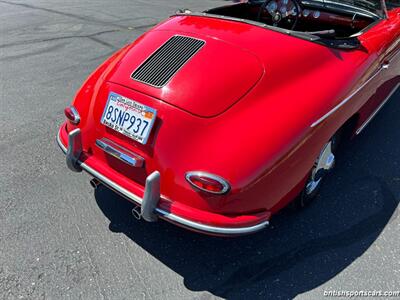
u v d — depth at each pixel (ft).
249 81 6.98
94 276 7.18
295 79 7.37
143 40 8.63
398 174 10.39
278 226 8.52
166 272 7.35
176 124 6.59
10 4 32.71
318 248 7.96
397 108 14.16
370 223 8.64
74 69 17.57
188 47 7.68
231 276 7.32
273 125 6.54
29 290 6.83
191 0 36.04
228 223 6.23
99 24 25.90
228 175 6.07
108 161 7.43
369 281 7.22
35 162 10.50
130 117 7.04
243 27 8.34
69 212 8.73
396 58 11.05
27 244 7.80
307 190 8.59
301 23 12.16
